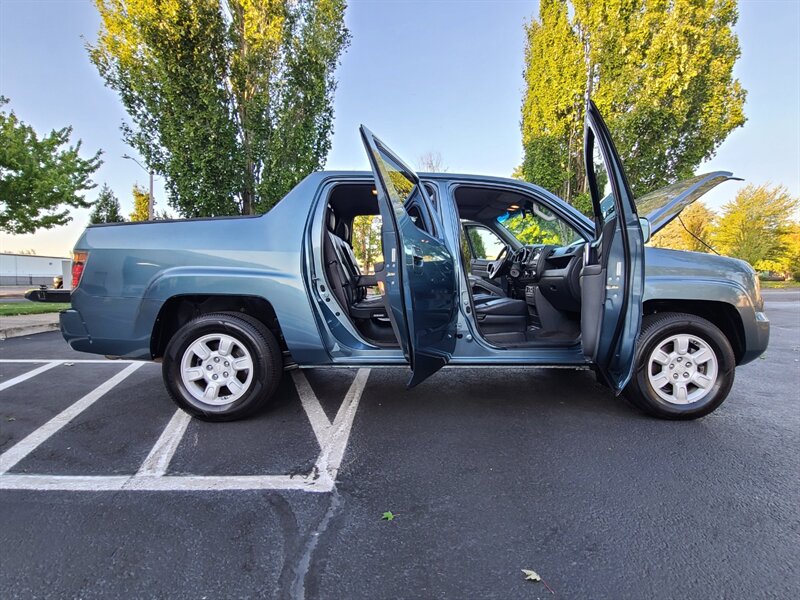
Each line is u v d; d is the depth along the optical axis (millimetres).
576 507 2031
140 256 2930
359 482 2270
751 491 2166
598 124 2633
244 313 3092
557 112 10469
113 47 8016
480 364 3113
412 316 2492
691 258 3070
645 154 9484
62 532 1836
